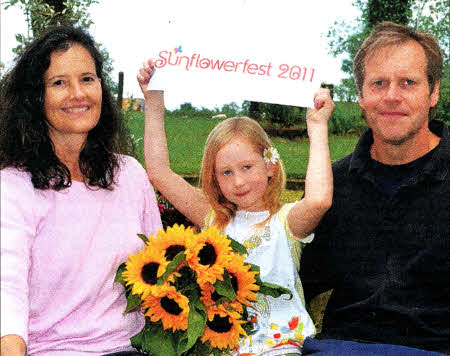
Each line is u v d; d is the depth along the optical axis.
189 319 1.78
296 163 6.80
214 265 1.80
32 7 3.66
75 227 1.86
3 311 1.60
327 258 2.28
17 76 1.89
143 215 2.15
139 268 1.83
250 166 2.21
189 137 7.73
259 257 2.20
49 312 1.85
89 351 1.85
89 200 1.92
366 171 2.21
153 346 1.89
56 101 1.87
